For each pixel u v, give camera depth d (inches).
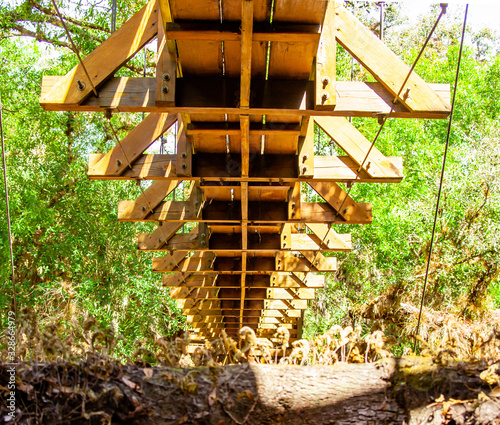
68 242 464.8
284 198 221.8
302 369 98.0
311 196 505.7
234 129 169.9
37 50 524.4
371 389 96.0
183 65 144.4
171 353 102.1
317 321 512.4
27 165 485.7
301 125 175.5
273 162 190.2
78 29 481.7
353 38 146.4
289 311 395.5
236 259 289.9
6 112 515.2
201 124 170.9
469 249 383.9
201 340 531.5
